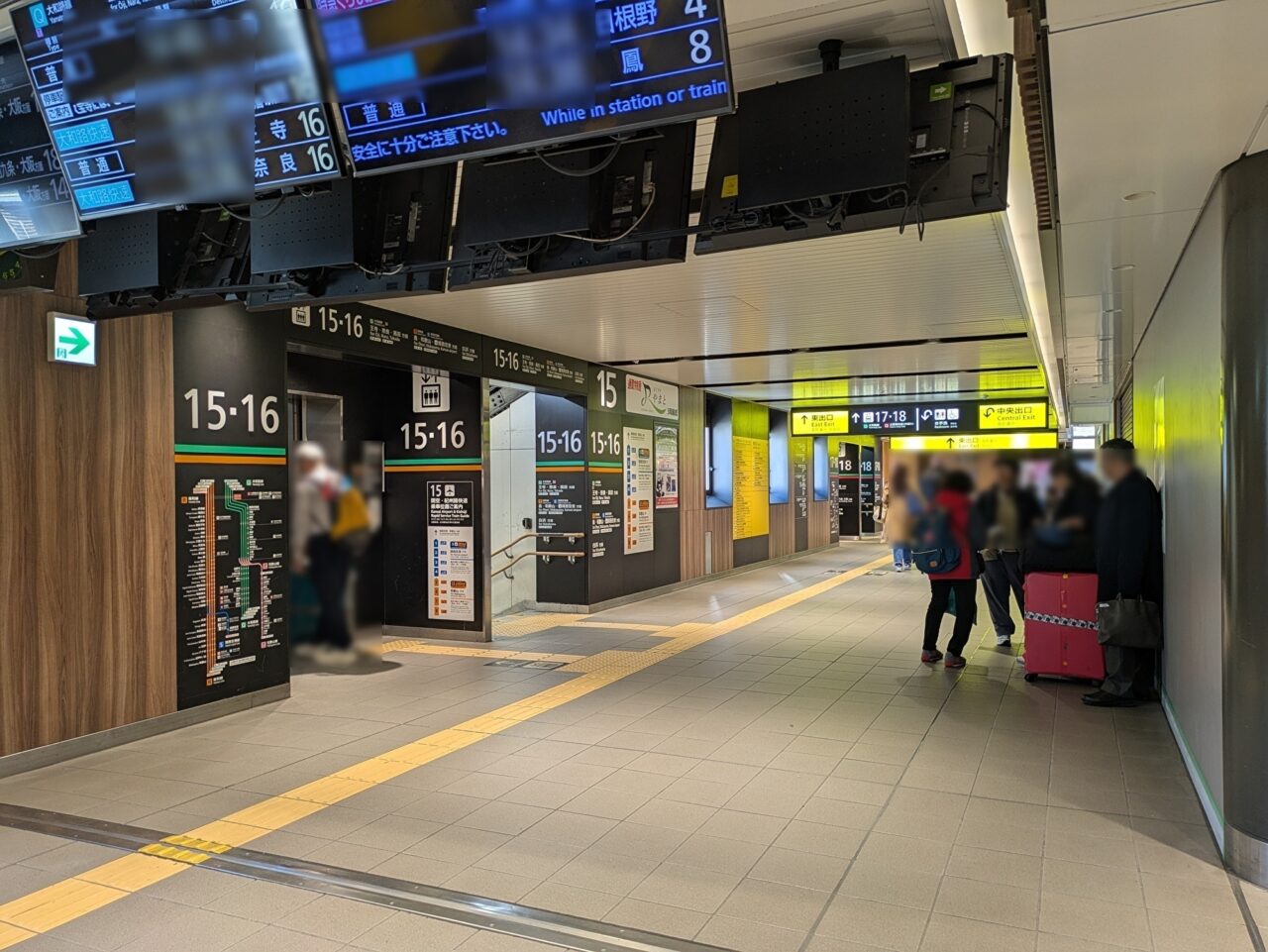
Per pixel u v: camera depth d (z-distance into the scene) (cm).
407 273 402
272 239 407
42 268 423
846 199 323
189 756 493
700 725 548
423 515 890
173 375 554
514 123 295
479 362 862
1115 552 573
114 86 343
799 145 324
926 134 317
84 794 430
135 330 530
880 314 794
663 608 1088
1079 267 522
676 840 368
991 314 797
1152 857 349
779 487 1808
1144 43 258
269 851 359
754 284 682
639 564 1172
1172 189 382
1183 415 479
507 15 286
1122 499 564
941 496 713
